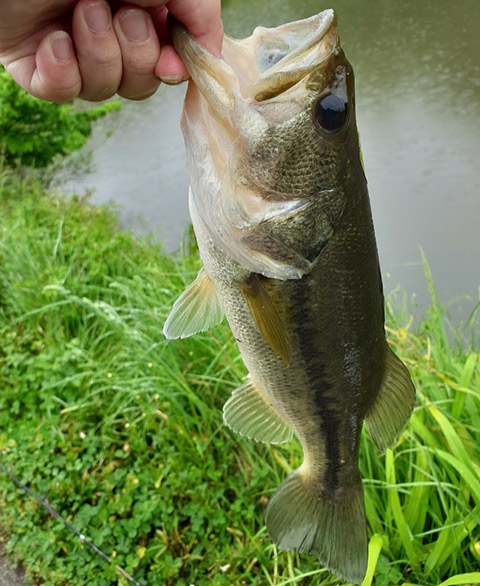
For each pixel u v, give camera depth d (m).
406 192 1.33
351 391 0.34
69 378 0.63
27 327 0.77
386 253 1.13
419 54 1.98
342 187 0.27
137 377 0.63
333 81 0.25
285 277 0.28
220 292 0.32
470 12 2.14
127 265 0.93
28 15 0.23
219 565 0.49
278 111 0.25
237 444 0.58
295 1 2.46
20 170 1.59
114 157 1.87
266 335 0.29
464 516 0.44
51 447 0.59
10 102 1.40
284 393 0.34
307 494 0.39
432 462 0.44
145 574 0.49
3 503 0.57
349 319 0.31
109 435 0.61
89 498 0.56
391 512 0.46
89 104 2.15
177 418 0.59
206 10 0.24
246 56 0.26
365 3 2.33
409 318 0.72
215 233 0.28
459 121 1.61
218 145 0.26
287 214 0.26
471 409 0.48
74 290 0.79
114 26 0.23
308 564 0.47
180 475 0.54
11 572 0.52
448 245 1.12
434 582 0.43
